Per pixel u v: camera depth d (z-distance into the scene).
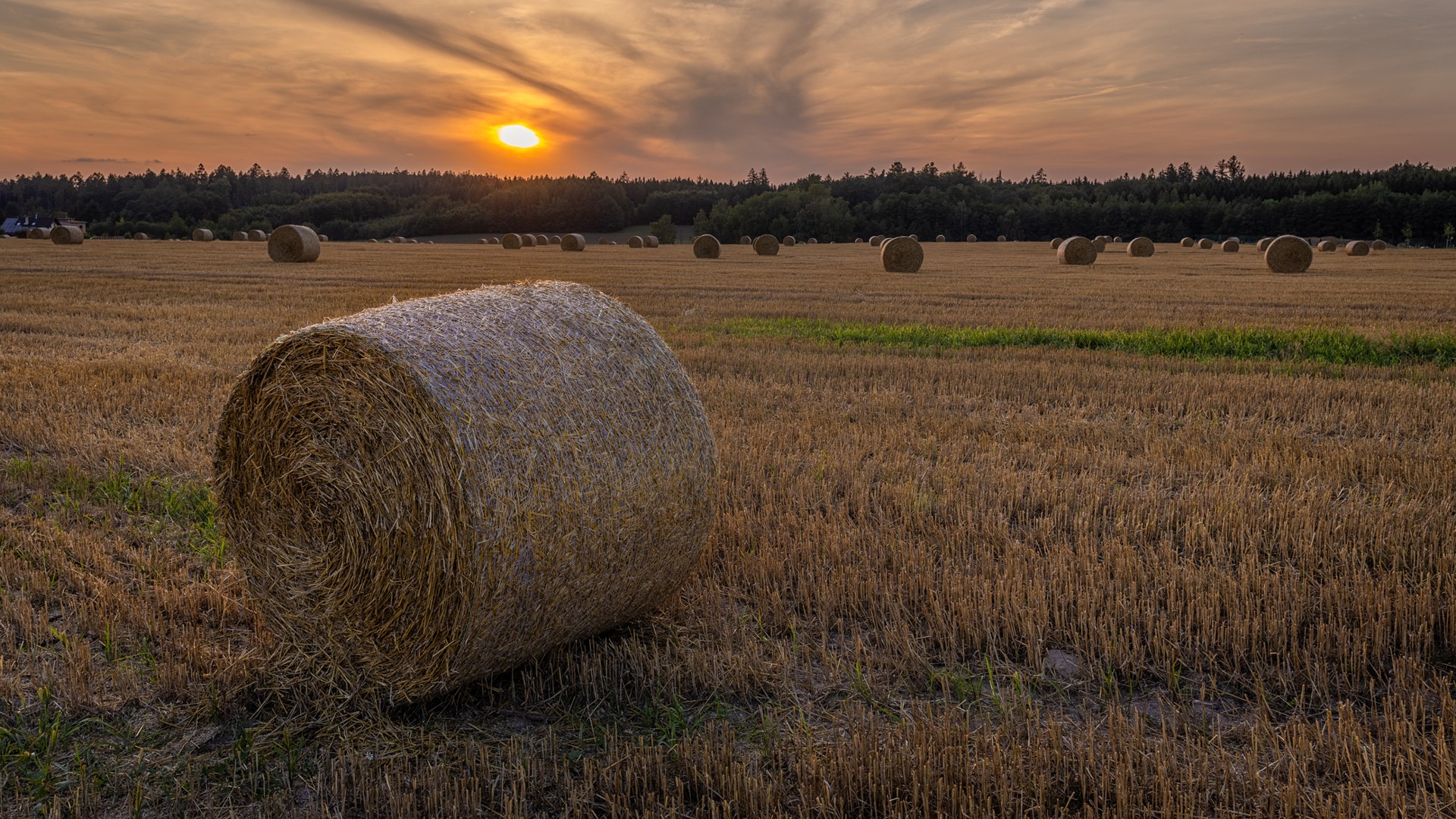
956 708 3.87
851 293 23.78
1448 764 3.21
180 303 19.75
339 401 3.98
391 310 4.32
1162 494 6.64
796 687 4.10
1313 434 8.75
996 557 5.56
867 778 3.33
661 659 4.30
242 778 3.49
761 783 3.25
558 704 4.04
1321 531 5.69
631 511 4.27
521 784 3.36
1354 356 12.99
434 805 3.27
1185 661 4.28
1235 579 5.00
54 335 14.53
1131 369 12.16
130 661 4.28
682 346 14.14
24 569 5.27
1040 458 7.75
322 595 4.08
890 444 8.18
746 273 33.09
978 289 25.31
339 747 3.70
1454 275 31.84
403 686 3.91
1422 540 5.39
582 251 56.22
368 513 3.92
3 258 37.62
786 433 8.46
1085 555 5.38
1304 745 3.43
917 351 13.73
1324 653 4.22
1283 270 33.84
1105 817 3.09
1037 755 3.40
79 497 6.54
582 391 4.23
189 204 138.88
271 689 4.09
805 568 5.32
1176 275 31.83
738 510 6.36
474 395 3.84
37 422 8.48
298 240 36.47
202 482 6.82
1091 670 4.19
